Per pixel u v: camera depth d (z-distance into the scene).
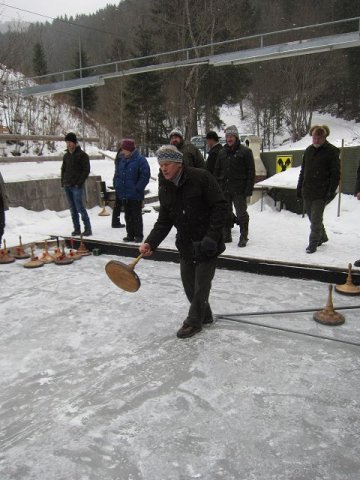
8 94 13.91
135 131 30.42
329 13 30.16
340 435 2.39
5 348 3.57
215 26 25.83
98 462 2.22
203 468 2.17
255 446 2.32
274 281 5.15
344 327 3.78
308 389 2.85
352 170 8.88
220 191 3.36
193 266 3.65
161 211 3.54
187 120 26.36
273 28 28.72
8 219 8.15
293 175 9.30
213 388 2.87
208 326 3.85
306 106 34.16
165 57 27.38
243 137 21.62
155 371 3.11
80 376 3.08
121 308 4.39
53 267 6.01
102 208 10.15
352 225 7.45
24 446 2.36
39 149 12.83
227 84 29.52
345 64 33.00
